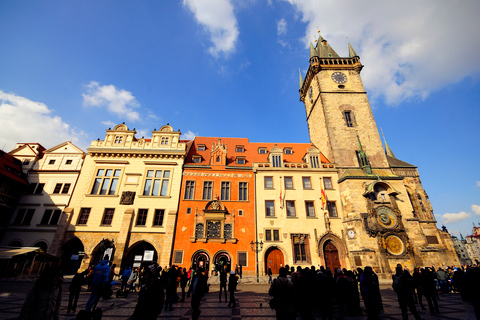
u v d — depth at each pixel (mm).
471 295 9219
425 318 10914
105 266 10852
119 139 37125
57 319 6504
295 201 34125
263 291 19688
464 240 125000
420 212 35312
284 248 31203
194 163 37000
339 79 45344
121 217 31609
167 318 10938
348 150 38625
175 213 31969
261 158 39812
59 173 34125
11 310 11031
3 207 30828
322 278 10453
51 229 30844
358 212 31172
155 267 12312
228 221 32438
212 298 16438
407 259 28500
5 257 22797
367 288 10547
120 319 10383
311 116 49000
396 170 38219
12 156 34062
